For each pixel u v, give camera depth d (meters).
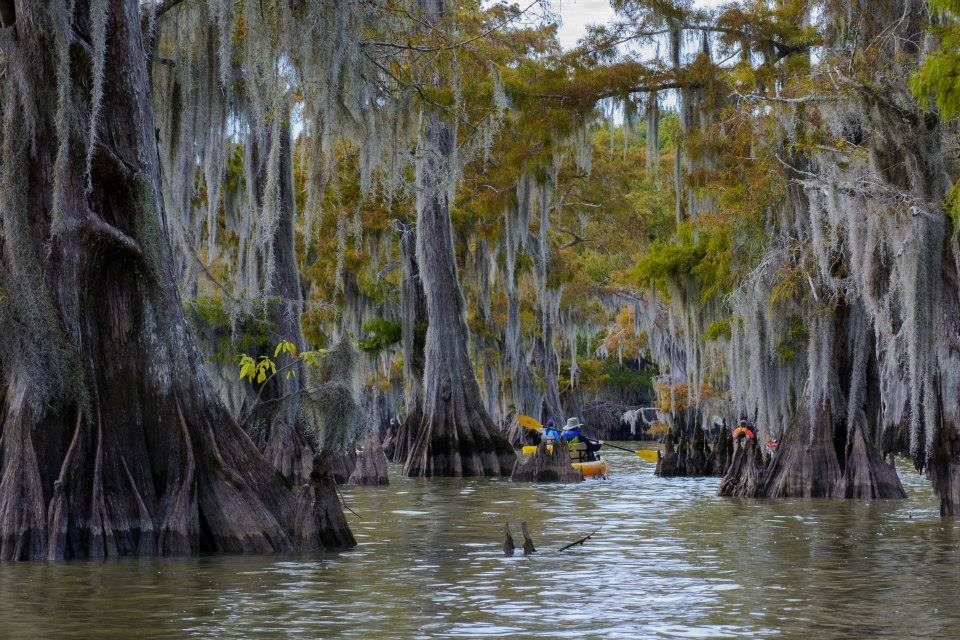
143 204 23.84
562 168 81.50
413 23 38.41
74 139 23.23
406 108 38.75
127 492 22.92
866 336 40.22
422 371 75.56
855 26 36.97
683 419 102.44
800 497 41.25
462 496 44.06
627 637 15.27
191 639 15.06
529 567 22.03
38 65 23.09
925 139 31.09
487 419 63.75
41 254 22.92
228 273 66.31
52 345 22.41
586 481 55.12
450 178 40.72
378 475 52.22
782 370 45.12
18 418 22.31
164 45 35.19
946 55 24.36
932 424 30.44
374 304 83.12
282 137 52.22
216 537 23.30
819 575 20.97
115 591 18.69
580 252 116.06
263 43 29.23
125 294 23.62
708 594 18.81
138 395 23.31
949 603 17.98
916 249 29.98
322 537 24.44
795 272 39.31
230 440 24.08
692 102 46.53
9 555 21.86
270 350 50.06
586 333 114.00
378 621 16.31
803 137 38.72
